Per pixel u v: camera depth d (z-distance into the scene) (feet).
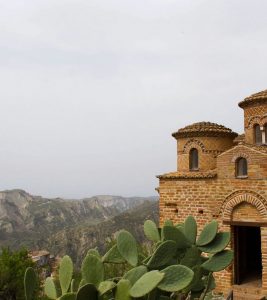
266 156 59.41
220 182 63.87
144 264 18.13
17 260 86.07
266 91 71.61
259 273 69.97
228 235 21.29
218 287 61.46
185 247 21.22
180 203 68.18
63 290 18.16
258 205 59.57
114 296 15.33
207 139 74.38
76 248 356.59
